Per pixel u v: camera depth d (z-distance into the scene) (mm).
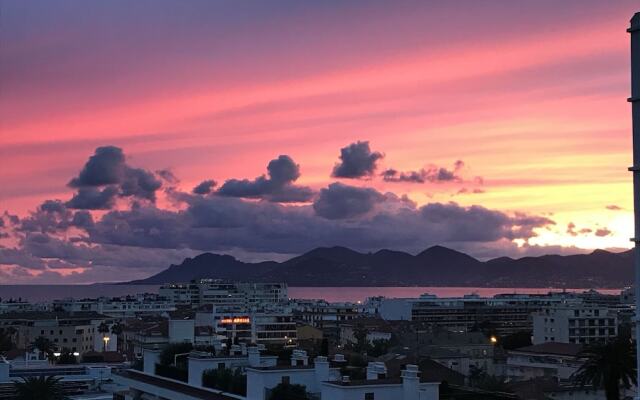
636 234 57469
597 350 113438
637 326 57875
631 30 57938
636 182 57438
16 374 198250
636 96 57469
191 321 194500
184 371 111062
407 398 83375
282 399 87625
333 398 82250
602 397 147125
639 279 57375
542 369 199750
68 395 186625
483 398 91750
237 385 97125
